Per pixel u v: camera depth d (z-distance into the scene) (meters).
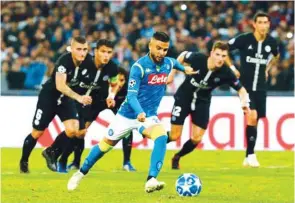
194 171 34.91
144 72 25.45
